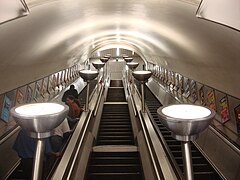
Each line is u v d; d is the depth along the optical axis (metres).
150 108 10.91
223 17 2.64
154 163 4.46
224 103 5.93
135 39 11.40
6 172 4.59
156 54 11.91
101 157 6.25
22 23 3.47
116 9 5.02
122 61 24.14
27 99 7.59
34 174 2.08
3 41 3.54
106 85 16.73
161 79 15.74
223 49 3.89
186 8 3.55
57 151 4.33
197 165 5.22
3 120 5.64
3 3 2.36
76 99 7.46
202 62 5.57
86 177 5.04
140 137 6.50
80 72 7.94
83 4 4.17
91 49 15.12
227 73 4.51
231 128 5.56
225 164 4.74
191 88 9.01
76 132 5.69
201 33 4.09
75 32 6.45
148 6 4.33
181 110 2.17
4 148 4.82
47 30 4.68
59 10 4.00
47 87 10.05
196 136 2.07
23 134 3.83
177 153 5.91
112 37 12.35
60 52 7.64
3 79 4.59
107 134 8.20
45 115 1.95
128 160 6.03
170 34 5.74
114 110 11.91
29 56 5.15
